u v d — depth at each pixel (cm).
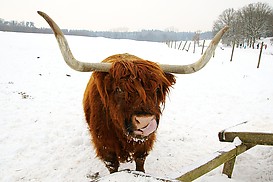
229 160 414
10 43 2108
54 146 570
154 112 312
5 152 535
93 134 413
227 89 1120
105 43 3080
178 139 641
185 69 355
